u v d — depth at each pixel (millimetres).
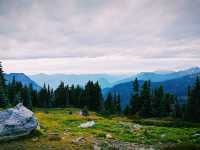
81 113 81688
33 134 28281
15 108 30438
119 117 88562
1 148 23125
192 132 41562
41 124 38219
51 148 23609
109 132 38125
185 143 29172
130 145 28750
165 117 89562
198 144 28969
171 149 26141
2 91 72438
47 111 100000
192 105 79875
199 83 82000
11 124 26500
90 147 24859
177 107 91188
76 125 44250
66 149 23531
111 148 25391
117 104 117375
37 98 126062
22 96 104625
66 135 30547
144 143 30750
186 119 79562
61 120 50875
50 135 29281
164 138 34281
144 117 90812
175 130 44062
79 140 27812
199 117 77375
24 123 27812
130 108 99812
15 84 112500
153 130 42625
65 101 126375
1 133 25562
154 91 97312
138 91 100125
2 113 27953
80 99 121125
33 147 23719
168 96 97438
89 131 37000
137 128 44094
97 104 113688
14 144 24656
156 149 26906
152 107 92375
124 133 37375
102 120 55781
